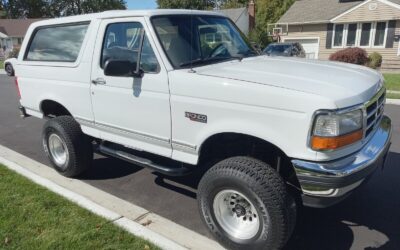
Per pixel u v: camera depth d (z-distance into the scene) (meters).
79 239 3.53
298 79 3.14
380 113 3.66
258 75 3.29
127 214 4.07
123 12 4.07
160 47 3.65
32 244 3.47
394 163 5.31
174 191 4.69
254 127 3.08
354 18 25.77
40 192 4.51
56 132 4.93
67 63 4.66
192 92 3.39
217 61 3.92
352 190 3.05
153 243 3.46
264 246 3.16
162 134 3.77
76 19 4.59
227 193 3.29
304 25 28.95
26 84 5.40
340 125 2.81
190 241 3.55
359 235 3.63
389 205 4.16
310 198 2.99
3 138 7.29
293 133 2.90
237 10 44.06
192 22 4.07
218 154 3.76
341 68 3.70
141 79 3.78
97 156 5.94
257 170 3.09
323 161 2.85
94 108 4.42
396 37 24.45
